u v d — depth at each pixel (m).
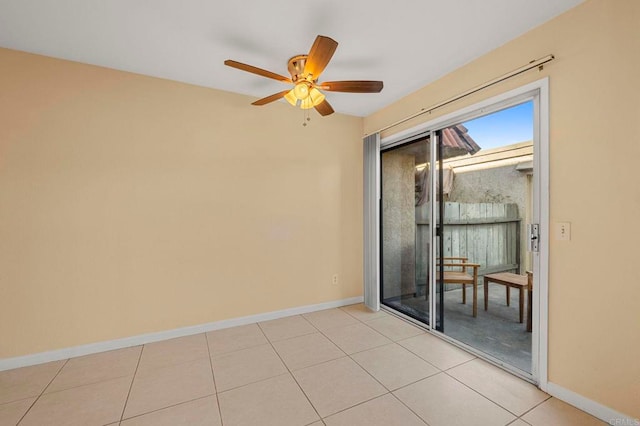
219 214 2.75
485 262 4.15
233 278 2.82
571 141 1.65
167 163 2.53
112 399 1.74
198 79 2.55
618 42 1.47
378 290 3.25
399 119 2.98
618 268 1.47
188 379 1.94
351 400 1.72
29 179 2.09
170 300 2.55
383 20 1.78
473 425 1.51
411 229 3.04
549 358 1.76
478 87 2.13
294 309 3.14
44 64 2.14
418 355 2.26
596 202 1.55
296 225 3.15
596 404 1.55
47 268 2.14
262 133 2.95
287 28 1.85
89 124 2.27
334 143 3.38
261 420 1.57
